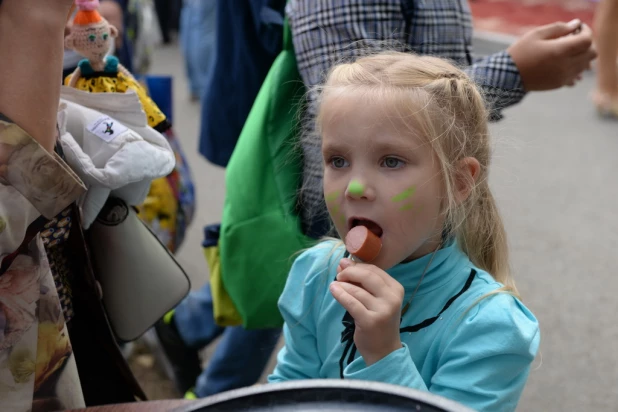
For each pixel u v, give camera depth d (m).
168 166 1.46
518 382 1.24
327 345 1.39
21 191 1.06
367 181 1.19
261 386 0.91
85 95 1.46
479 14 9.34
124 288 1.61
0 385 1.13
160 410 1.07
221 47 2.32
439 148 1.21
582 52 1.85
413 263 1.29
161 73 7.35
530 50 1.81
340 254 1.42
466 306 1.26
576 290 3.48
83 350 1.51
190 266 3.76
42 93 1.08
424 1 1.73
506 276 1.42
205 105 2.42
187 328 2.61
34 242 1.14
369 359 1.16
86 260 1.40
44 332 1.18
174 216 2.63
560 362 2.96
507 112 6.11
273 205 1.93
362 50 1.58
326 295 1.40
